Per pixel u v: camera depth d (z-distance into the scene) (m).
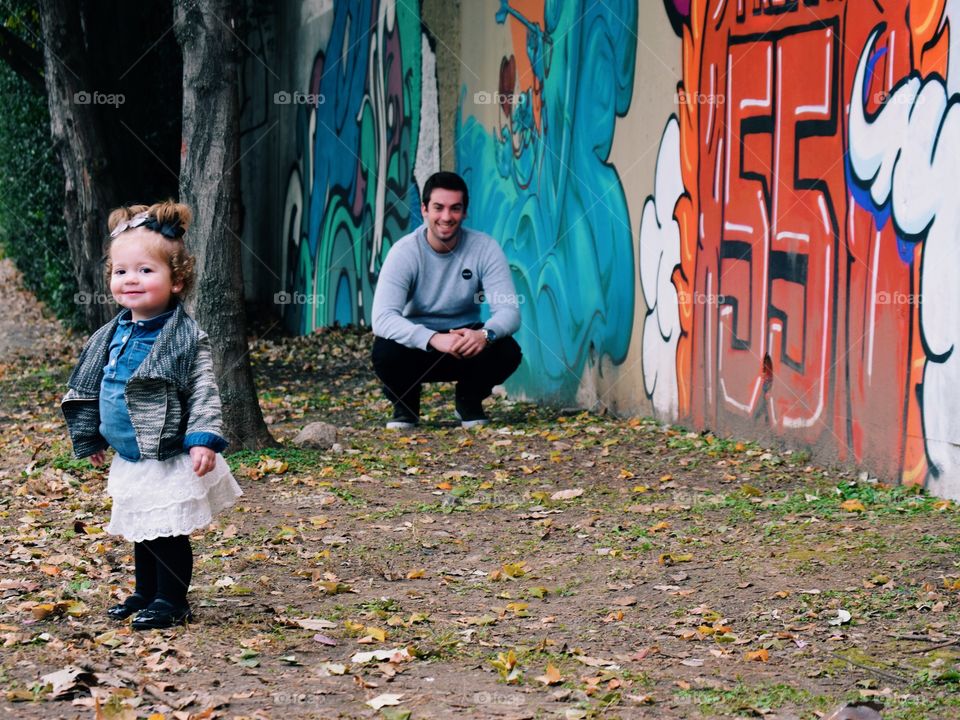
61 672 3.66
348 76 15.75
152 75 16.72
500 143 11.34
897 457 6.25
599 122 9.38
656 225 8.65
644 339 8.88
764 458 7.14
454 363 8.67
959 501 5.74
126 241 4.27
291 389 11.30
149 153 16.78
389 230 14.23
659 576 4.93
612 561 5.20
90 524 5.94
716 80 7.89
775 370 7.36
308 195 17.53
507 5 11.01
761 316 7.49
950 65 5.76
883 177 6.31
